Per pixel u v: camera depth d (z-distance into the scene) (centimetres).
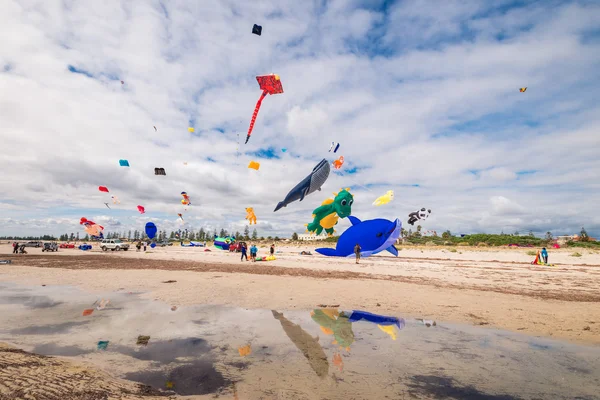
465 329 668
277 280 1368
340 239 2675
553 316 779
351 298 988
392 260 2680
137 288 1150
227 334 616
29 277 1438
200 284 1248
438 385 400
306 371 442
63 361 448
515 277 1535
